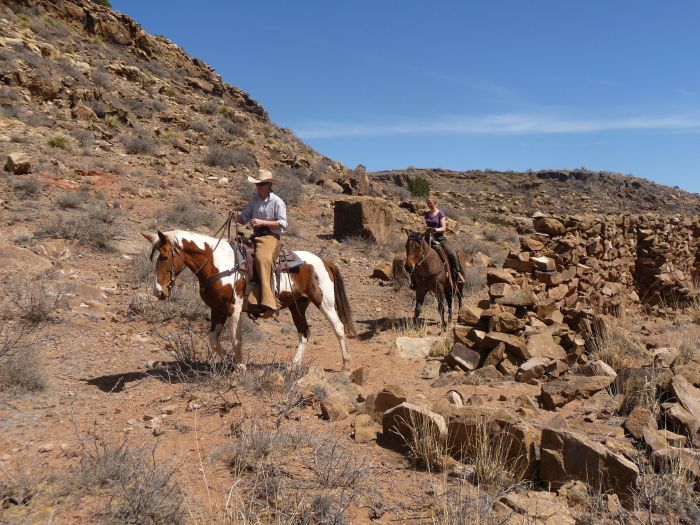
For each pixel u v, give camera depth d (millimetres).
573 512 4059
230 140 31062
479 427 4820
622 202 70125
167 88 35750
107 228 13875
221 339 9047
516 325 8117
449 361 7816
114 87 31594
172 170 23188
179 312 9859
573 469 4410
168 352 8141
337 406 5891
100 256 12617
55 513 3766
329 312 7730
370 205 19344
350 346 9633
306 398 6160
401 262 14617
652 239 15539
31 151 19516
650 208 68438
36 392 6117
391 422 5391
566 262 11422
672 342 9273
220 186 22562
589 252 12453
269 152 32375
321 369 7516
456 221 27406
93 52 35531
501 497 4137
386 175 69688
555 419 5637
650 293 15508
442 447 4984
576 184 76312
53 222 13516
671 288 15328
